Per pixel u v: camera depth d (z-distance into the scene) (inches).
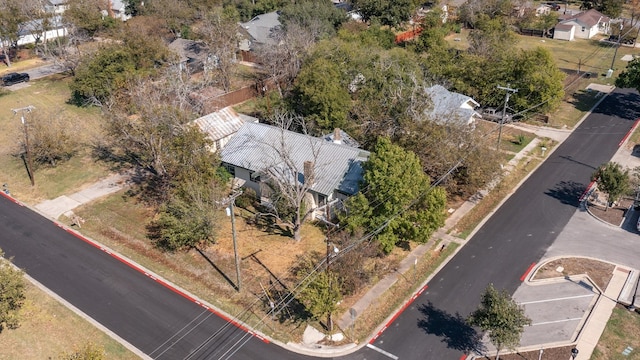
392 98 2033.7
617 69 3206.2
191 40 3420.3
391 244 1508.4
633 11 4077.3
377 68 2359.7
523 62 2444.6
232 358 1231.5
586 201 1868.8
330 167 1753.2
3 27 3233.3
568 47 3686.0
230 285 1461.6
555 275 1496.1
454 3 4503.0
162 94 2281.0
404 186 1461.6
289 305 1380.4
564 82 2952.8
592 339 1268.5
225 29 3063.5
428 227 1501.0
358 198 1494.8
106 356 1235.9
